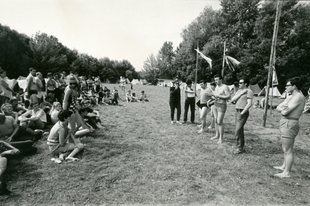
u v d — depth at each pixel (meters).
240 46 37.28
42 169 3.88
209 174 3.93
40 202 2.94
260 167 4.33
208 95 6.73
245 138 6.67
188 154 4.97
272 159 4.82
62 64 50.34
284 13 28.88
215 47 36.59
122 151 5.03
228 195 3.25
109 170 3.96
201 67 40.22
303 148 5.92
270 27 30.62
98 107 12.32
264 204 3.04
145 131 7.00
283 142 3.90
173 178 3.74
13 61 35.72
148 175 3.82
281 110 4.05
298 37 30.14
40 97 7.75
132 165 4.22
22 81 11.88
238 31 36.50
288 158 3.87
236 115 5.15
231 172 4.05
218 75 5.63
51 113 6.83
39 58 45.81
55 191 3.21
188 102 8.42
